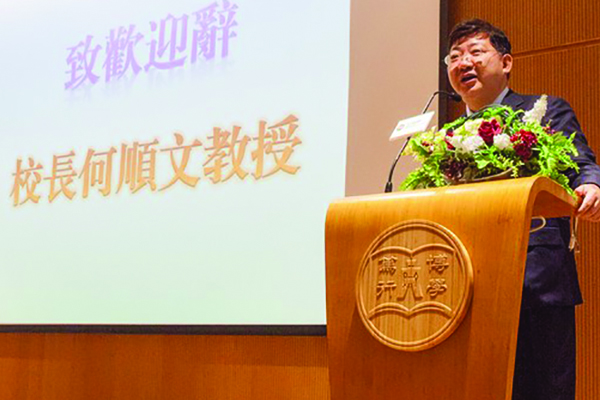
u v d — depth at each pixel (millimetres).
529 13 2701
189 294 3094
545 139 1531
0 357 3639
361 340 1354
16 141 3785
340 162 2811
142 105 3400
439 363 1269
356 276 1370
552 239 1799
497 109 1599
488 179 1484
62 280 3477
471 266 1254
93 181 3482
